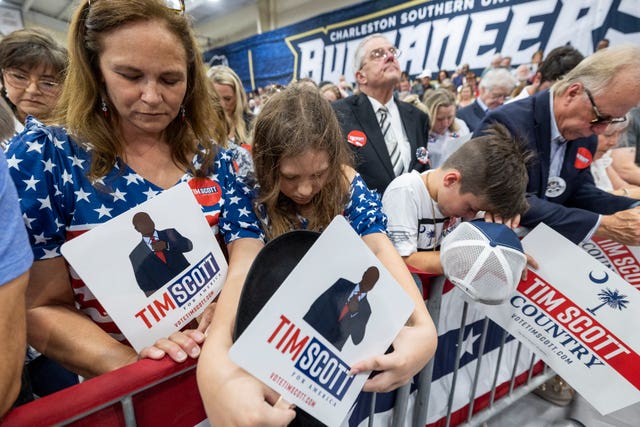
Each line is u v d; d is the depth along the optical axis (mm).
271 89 1172
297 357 438
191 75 683
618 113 990
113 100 576
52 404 428
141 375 489
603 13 2545
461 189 890
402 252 946
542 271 824
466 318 953
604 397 840
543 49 2895
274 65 5555
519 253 704
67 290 633
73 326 575
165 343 534
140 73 542
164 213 562
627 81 930
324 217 739
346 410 492
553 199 1277
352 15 4332
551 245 802
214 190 739
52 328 572
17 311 388
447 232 1080
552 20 2811
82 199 603
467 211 938
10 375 382
